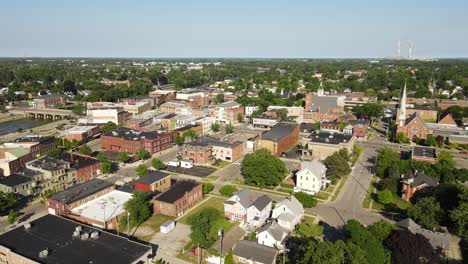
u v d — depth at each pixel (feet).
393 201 422.82
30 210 393.29
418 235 284.61
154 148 608.60
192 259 301.22
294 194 407.85
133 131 654.12
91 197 392.68
